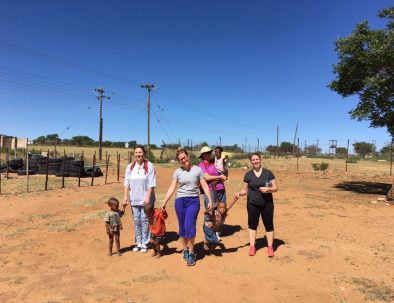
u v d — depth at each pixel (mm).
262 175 7180
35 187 18047
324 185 19234
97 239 8570
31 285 6160
